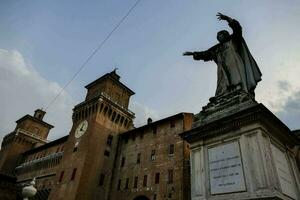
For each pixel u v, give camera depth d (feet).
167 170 124.47
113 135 165.27
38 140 258.98
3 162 230.48
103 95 167.02
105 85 177.37
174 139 133.18
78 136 162.09
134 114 185.06
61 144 206.49
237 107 24.40
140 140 153.48
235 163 21.08
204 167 23.20
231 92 27.09
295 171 23.04
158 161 132.46
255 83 28.14
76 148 156.46
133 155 150.30
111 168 153.69
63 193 139.23
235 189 19.98
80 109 174.91
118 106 174.19
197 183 23.03
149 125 151.94
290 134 24.25
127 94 192.03
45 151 218.59
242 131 21.88
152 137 146.92
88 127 159.02
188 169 116.78
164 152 132.87
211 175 22.27
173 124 140.15
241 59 29.55
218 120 23.85
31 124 261.65
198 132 25.36
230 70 29.25
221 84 29.81
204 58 34.71
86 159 142.82
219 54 31.73
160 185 122.31
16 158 237.86
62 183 145.28
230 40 31.12
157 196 119.85
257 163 19.58
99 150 151.84
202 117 27.58
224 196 20.38
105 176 148.36
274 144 22.20
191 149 25.59
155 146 140.67
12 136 248.32
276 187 18.03
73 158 152.35
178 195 111.65
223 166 21.79
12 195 98.22
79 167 142.51
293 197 20.36
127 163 150.10
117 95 182.80
